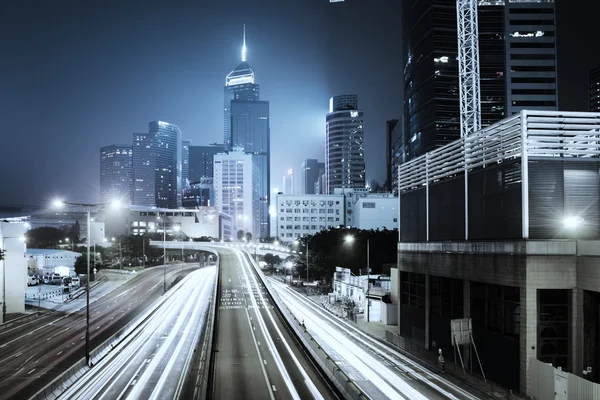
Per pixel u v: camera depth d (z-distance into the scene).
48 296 107.94
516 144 40.25
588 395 30.44
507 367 39.59
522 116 39.19
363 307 78.75
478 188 46.03
